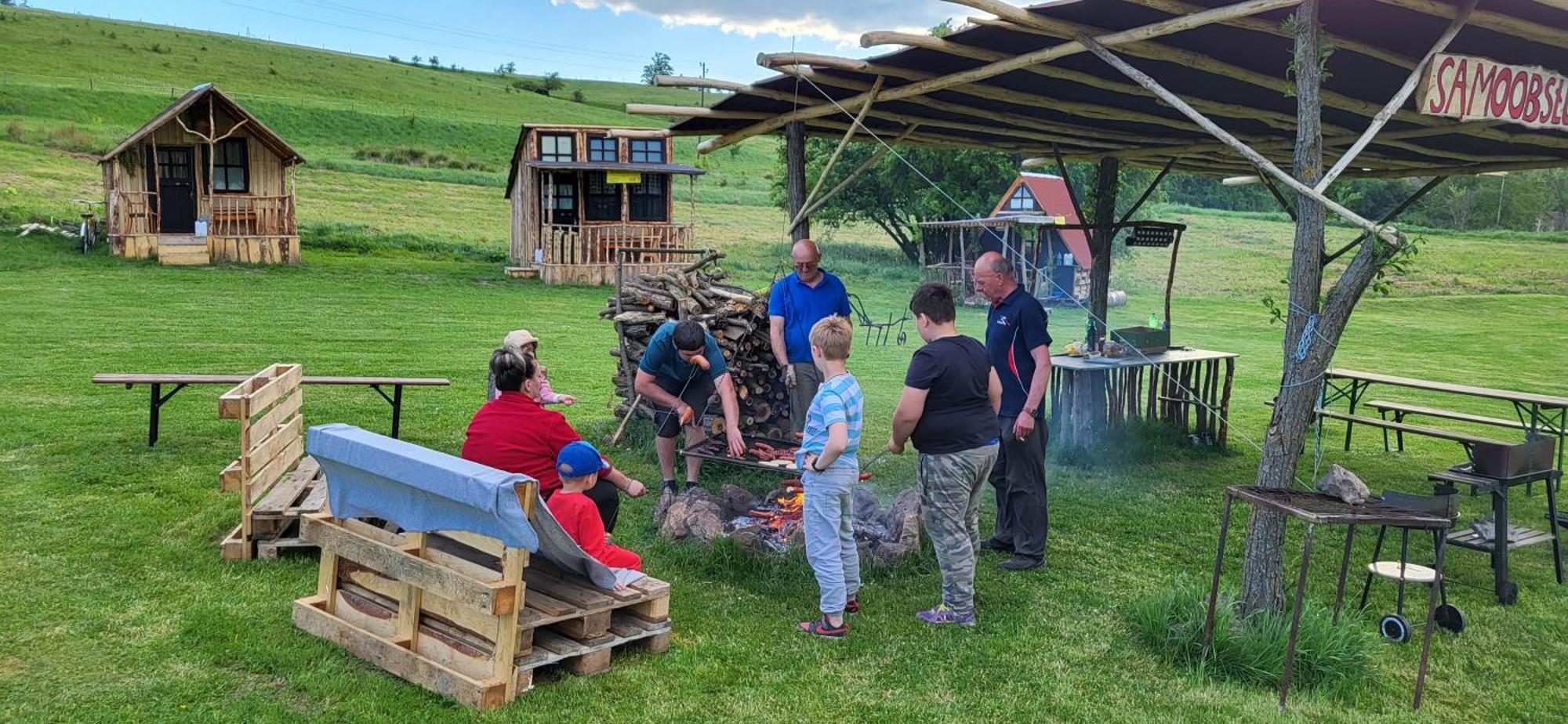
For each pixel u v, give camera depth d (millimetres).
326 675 4301
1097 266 10797
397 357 13805
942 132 9727
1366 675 4797
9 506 6430
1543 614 5871
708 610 5316
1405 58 6016
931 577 5965
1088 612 5543
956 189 33344
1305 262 4914
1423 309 30141
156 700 4023
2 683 4090
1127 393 10273
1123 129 9531
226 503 6699
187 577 5359
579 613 4387
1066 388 9648
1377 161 11219
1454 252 43062
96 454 7840
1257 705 4445
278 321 16562
